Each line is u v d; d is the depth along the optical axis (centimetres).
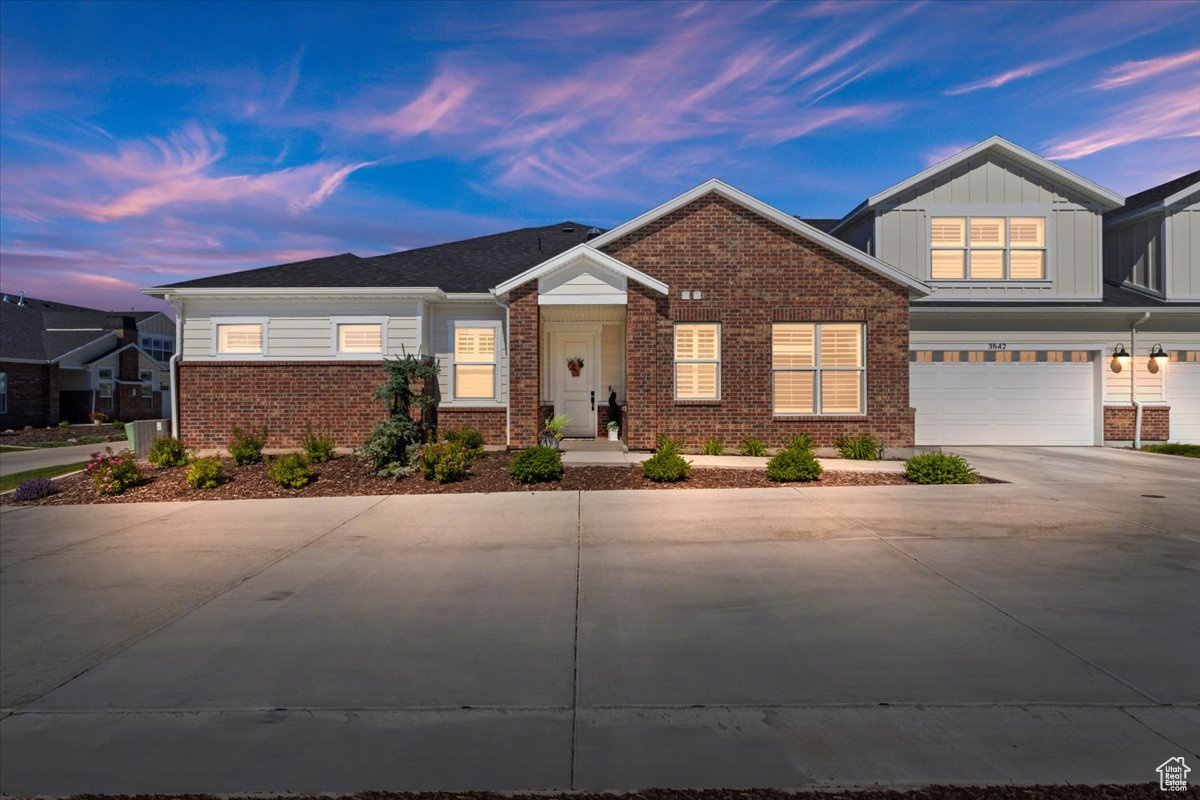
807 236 1516
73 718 399
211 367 1608
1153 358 1762
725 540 799
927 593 599
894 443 1513
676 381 1530
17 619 561
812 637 506
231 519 957
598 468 1285
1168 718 385
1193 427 1764
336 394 1605
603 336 1767
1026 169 1839
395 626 539
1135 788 322
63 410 3581
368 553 761
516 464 1196
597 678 445
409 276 1770
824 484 1174
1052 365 1784
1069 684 425
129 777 343
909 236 1830
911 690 421
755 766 345
